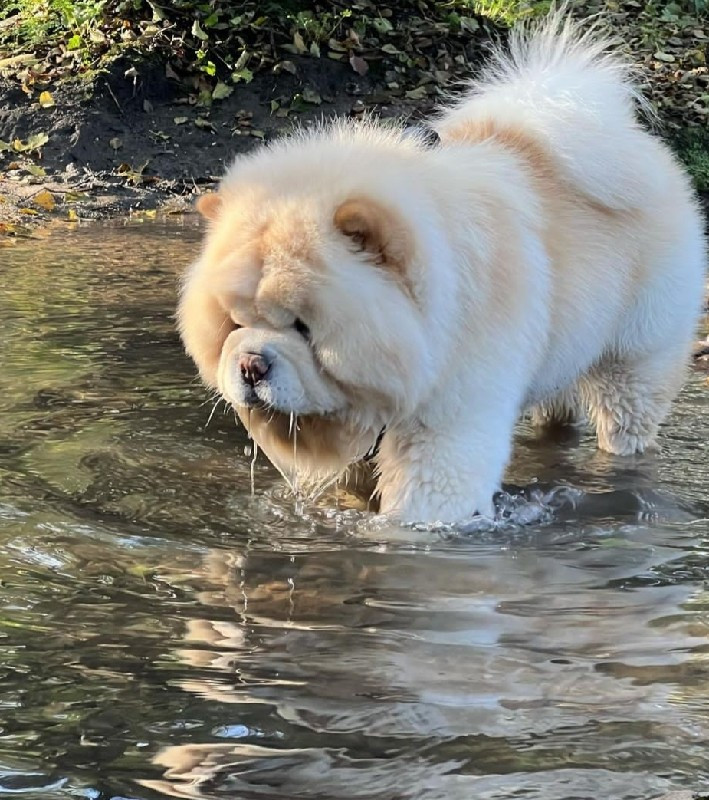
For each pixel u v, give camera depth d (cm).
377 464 208
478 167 208
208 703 155
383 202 189
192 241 357
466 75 489
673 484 219
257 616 173
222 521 200
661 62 537
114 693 156
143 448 221
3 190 404
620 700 156
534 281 206
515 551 193
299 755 147
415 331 189
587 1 597
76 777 144
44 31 495
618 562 190
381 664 163
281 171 195
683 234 233
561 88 223
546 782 144
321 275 184
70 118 441
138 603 175
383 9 511
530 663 163
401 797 142
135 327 274
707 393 259
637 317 228
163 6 486
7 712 153
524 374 206
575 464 228
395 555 191
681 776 145
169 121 450
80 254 335
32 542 189
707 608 177
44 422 228
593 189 219
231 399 191
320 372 188
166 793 143
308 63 474
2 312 280
